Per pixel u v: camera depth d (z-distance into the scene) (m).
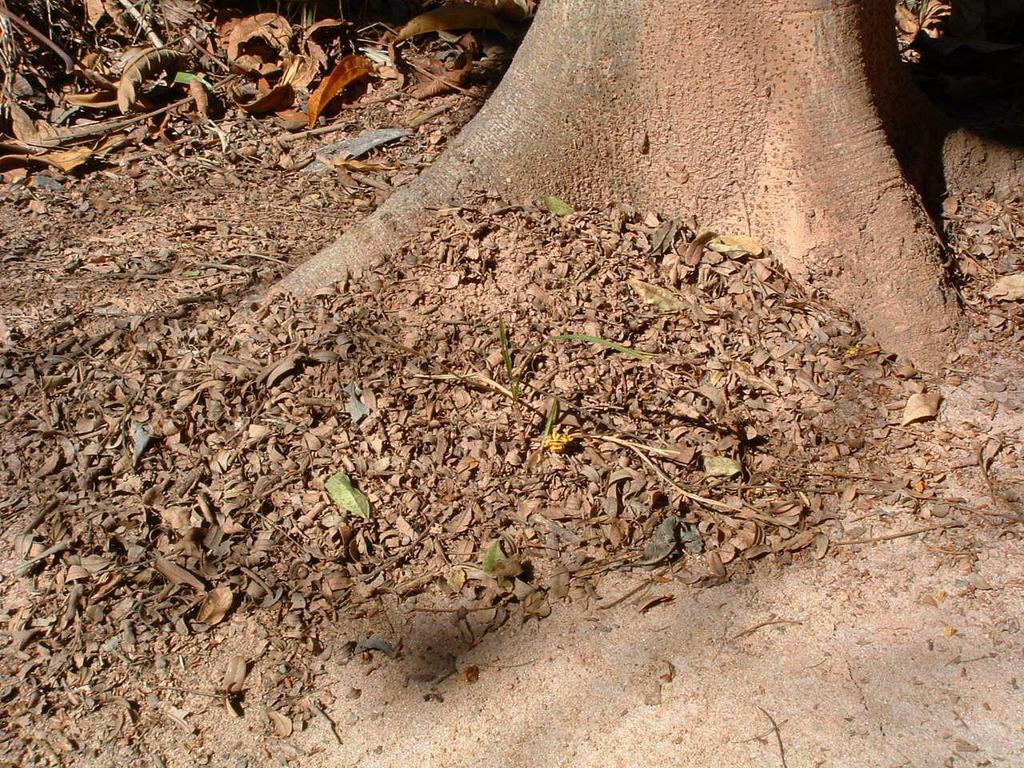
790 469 1.12
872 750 0.91
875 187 1.24
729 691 0.96
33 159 1.61
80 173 1.61
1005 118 1.49
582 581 1.04
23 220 1.50
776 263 1.26
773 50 1.22
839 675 0.96
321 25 1.79
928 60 1.63
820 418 1.16
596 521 1.07
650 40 1.24
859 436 1.14
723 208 1.29
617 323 1.20
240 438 1.13
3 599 1.03
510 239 1.26
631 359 1.18
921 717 0.93
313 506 1.08
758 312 1.23
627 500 1.08
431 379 1.16
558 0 1.27
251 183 1.58
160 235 1.45
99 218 1.51
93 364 1.21
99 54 1.77
